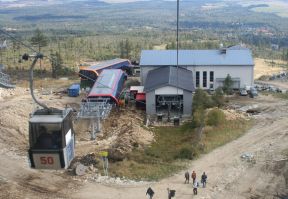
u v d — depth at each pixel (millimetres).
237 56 99250
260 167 55531
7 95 90750
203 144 63094
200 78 97438
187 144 64250
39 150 28062
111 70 99062
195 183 48875
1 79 63781
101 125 73938
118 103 83688
